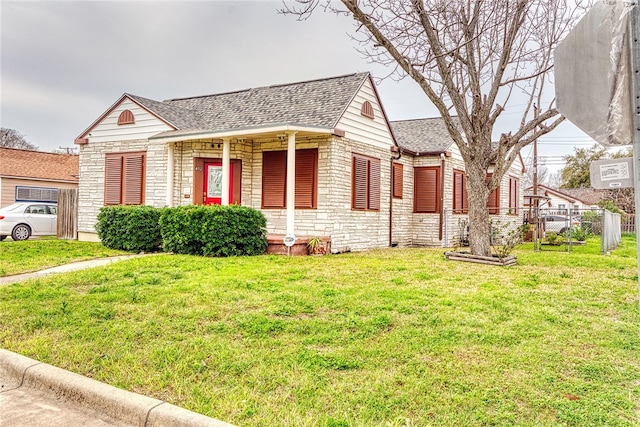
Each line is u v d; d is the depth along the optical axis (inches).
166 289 247.0
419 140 686.5
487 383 126.6
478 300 227.9
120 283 264.7
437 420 106.7
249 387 126.0
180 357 147.6
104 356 149.8
